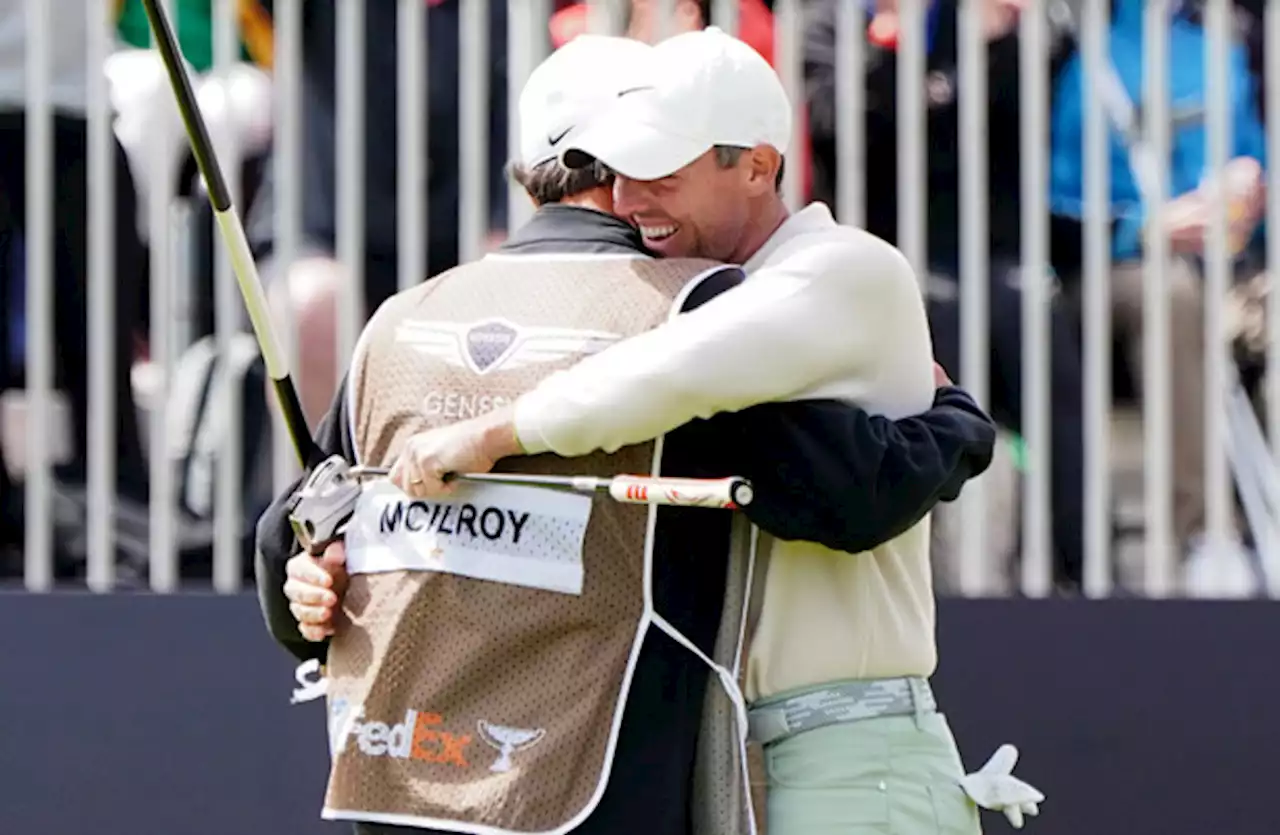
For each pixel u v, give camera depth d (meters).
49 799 17.06
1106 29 19.50
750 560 11.59
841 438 11.32
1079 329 19.41
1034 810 12.48
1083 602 17.28
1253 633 17.31
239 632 17.17
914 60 18.73
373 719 11.63
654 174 11.64
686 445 11.55
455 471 11.46
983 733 17.16
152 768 17.09
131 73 18.78
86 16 18.86
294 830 17.00
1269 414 19.00
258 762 17.08
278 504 12.50
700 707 11.51
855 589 11.89
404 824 11.48
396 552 11.72
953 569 19.61
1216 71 18.91
